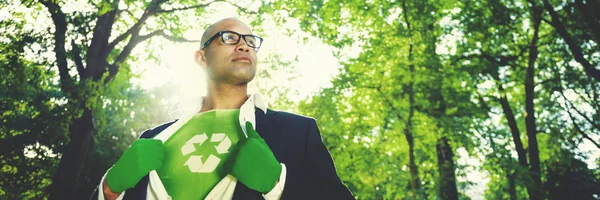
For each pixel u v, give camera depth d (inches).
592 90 555.8
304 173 42.4
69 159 447.2
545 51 562.9
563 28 448.1
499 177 602.2
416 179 599.2
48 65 440.8
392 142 666.2
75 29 443.8
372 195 719.1
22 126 444.8
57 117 438.3
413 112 576.4
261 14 518.0
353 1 553.3
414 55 575.2
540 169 574.6
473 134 591.2
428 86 542.6
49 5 411.8
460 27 542.3
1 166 490.6
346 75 639.1
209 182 41.9
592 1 409.4
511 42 529.7
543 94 634.8
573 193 523.8
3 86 427.5
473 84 572.1
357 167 655.8
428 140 602.5
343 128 663.8
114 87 549.3
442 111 579.8
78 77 484.7
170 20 551.8
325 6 540.1
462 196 676.1
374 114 642.8
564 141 610.5
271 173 38.8
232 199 41.2
